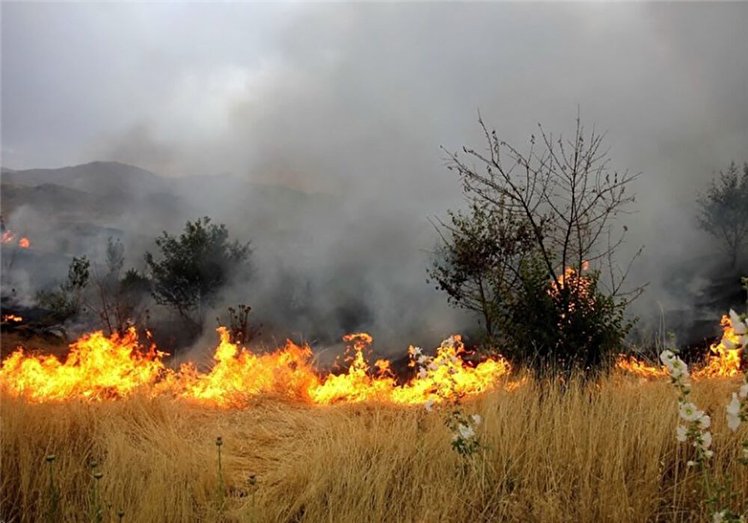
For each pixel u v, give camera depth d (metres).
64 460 3.83
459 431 3.57
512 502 3.19
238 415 6.06
